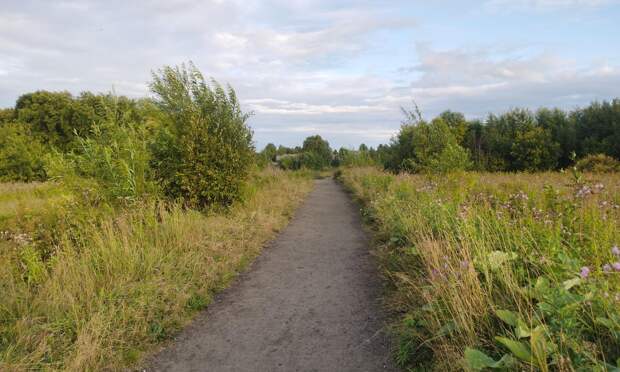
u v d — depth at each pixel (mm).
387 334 3783
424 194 8703
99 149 8047
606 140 25984
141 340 3799
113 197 7598
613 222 3977
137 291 4449
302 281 5605
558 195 5199
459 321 3086
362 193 15391
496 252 3711
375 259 6547
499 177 15820
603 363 2141
